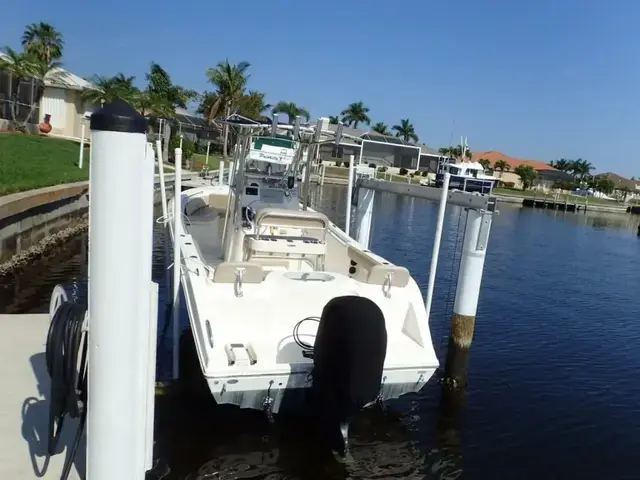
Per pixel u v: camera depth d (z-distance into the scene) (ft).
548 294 44.86
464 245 24.40
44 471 11.71
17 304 29.25
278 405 15.94
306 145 25.46
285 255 20.29
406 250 61.16
